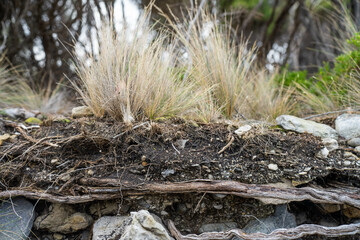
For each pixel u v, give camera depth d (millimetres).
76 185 1649
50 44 3898
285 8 4422
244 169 1703
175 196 1683
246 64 2564
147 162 1668
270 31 4637
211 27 2617
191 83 2322
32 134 1929
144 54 2096
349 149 1910
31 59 3936
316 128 2033
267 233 1642
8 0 3857
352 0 3459
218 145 1794
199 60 2408
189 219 1717
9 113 2459
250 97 2654
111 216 1672
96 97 2047
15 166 1712
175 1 3867
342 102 2525
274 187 1637
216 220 1729
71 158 1729
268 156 1759
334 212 1813
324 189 1692
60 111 3072
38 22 3895
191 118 2086
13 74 3584
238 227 1719
